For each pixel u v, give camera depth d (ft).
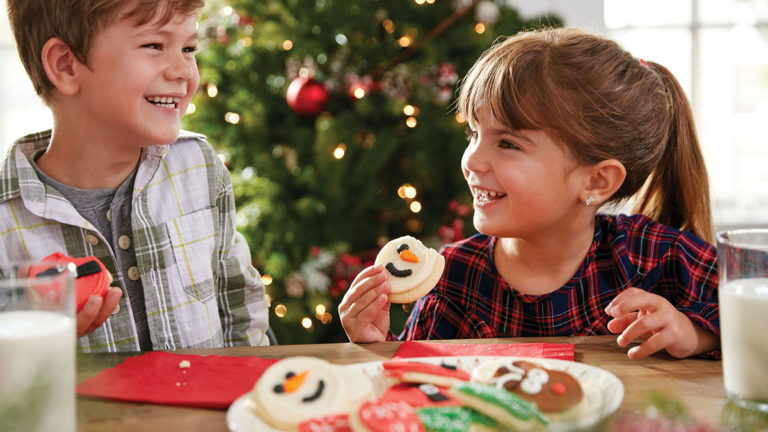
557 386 2.56
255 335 4.09
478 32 6.92
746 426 2.46
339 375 2.53
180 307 3.84
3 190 3.57
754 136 11.04
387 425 2.33
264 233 6.64
